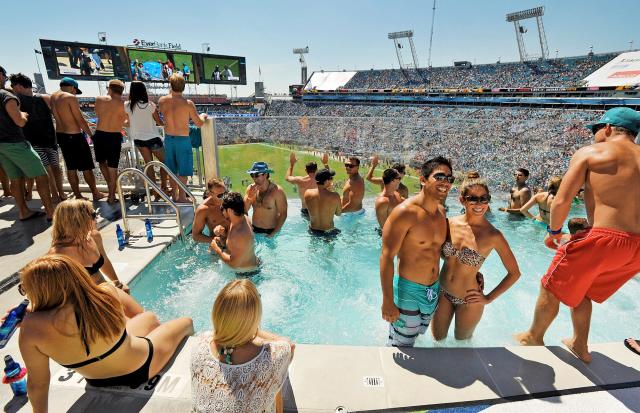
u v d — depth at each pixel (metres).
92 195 6.51
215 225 5.08
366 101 57.44
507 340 3.50
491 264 5.34
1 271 3.69
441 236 2.90
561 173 8.60
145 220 5.05
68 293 1.88
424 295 2.90
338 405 2.16
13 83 5.18
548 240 2.91
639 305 4.13
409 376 2.39
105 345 2.02
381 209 5.65
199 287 4.29
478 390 2.29
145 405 2.13
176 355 2.55
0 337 2.28
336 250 5.52
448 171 2.64
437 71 56.19
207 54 37.31
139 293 3.95
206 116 7.00
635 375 2.43
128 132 6.49
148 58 35.19
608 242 2.41
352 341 3.53
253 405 1.72
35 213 5.16
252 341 1.84
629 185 2.41
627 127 2.54
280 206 5.59
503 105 41.66
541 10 48.78
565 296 2.65
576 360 2.57
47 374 1.97
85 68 33.22
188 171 6.68
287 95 60.12
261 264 4.93
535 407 2.18
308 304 4.14
